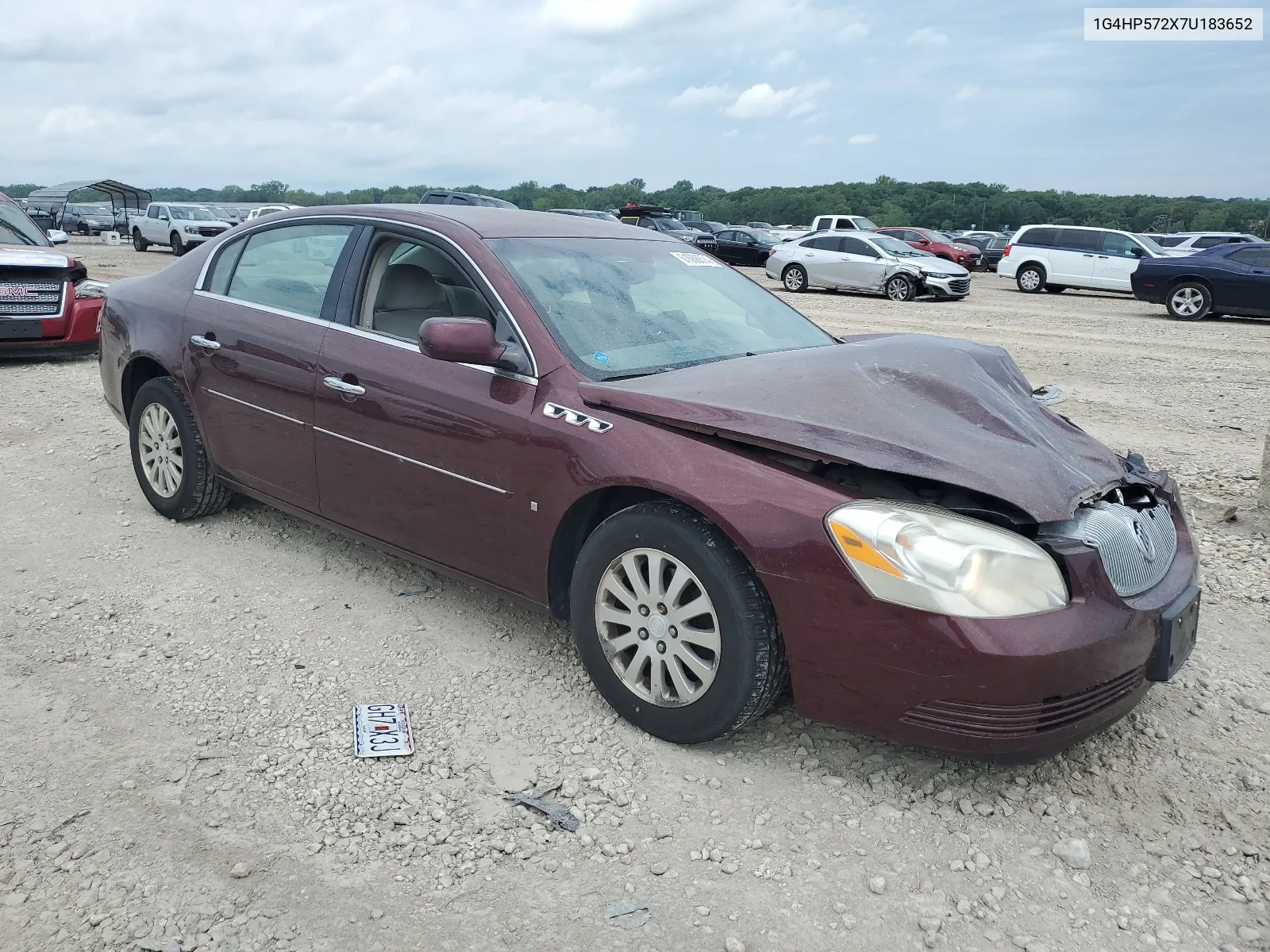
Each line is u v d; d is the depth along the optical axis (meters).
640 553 3.08
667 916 2.41
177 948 2.26
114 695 3.37
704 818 2.79
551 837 2.70
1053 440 3.15
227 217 31.78
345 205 4.36
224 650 3.72
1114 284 22.97
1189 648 3.01
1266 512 5.36
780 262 23.66
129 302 5.12
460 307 3.76
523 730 3.22
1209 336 15.08
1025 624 2.59
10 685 3.41
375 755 3.04
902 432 2.86
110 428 7.09
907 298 21.52
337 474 4.04
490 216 4.09
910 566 2.62
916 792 2.94
